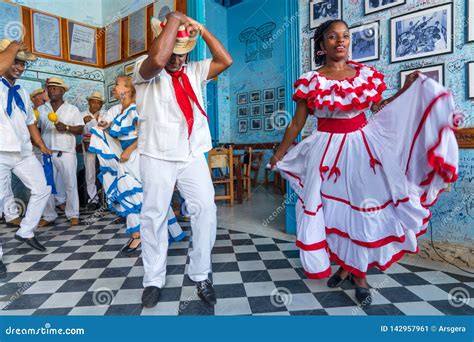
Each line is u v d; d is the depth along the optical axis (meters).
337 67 1.73
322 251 1.72
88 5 5.25
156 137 1.59
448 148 1.46
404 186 1.58
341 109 1.62
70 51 5.05
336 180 1.73
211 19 7.11
